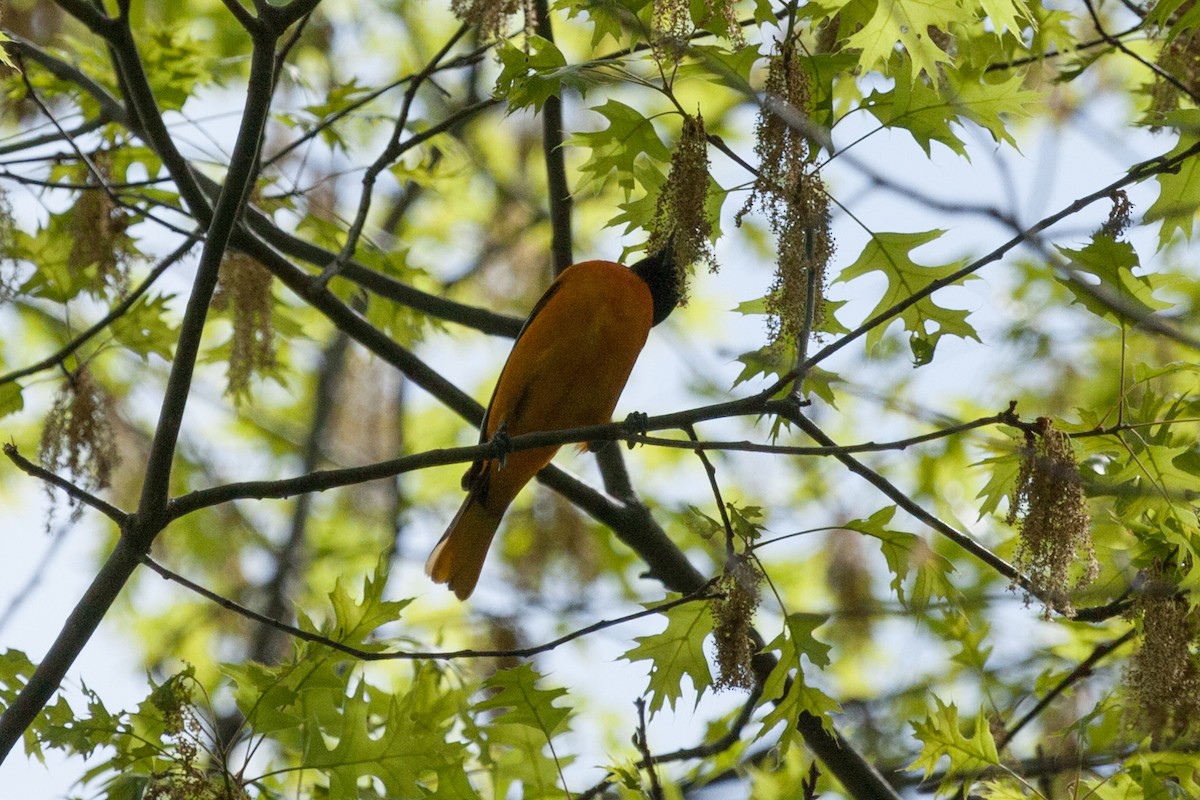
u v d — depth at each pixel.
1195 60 9.85
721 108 19.33
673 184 7.18
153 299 14.12
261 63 8.10
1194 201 9.08
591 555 16.31
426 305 12.64
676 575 11.78
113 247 12.17
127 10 9.74
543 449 10.63
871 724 12.20
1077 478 7.28
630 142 8.69
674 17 7.43
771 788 10.78
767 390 8.05
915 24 8.37
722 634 7.24
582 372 10.42
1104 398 16.16
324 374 20.84
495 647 15.70
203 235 11.45
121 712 8.08
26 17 16.77
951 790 9.02
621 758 10.92
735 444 7.87
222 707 14.12
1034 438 7.48
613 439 8.46
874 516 8.38
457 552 11.37
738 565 7.41
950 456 16.84
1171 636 8.02
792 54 7.36
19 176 12.06
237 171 8.15
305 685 8.44
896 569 8.41
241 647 19.70
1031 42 11.81
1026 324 16.91
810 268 7.52
